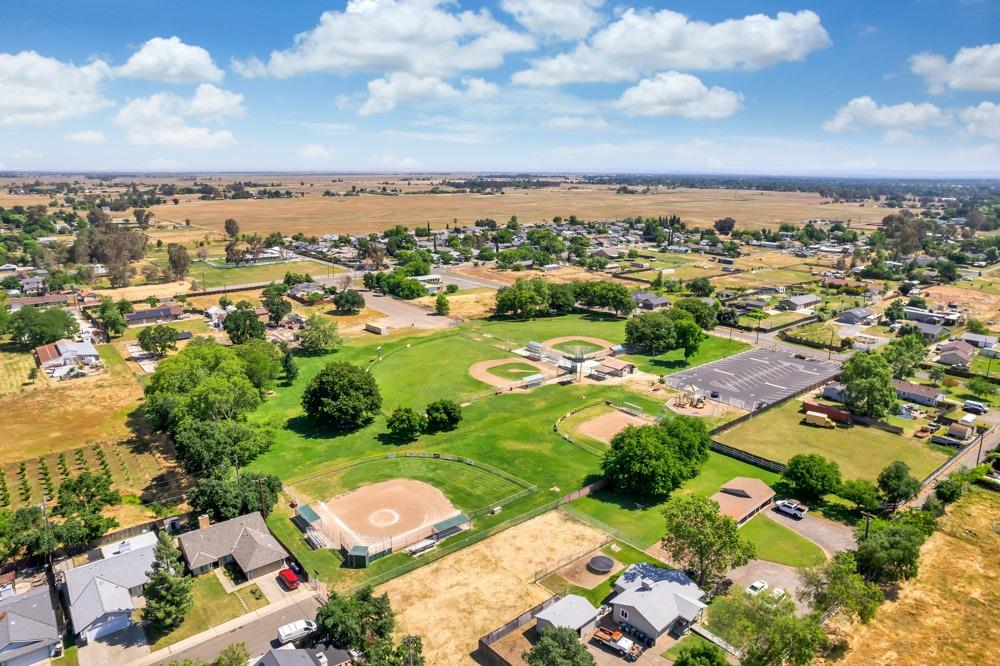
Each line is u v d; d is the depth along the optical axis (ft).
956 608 251.39
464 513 316.19
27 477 348.59
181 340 608.60
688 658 196.54
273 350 508.94
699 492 341.00
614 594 253.65
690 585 248.73
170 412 372.17
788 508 320.50
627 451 335.26
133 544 279.69
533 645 222.48
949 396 495.82
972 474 348.18
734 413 449.48
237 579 265.75
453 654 221.25
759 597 216.54
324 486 342.44
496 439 404.57
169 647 225.76
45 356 536.01
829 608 236.22
